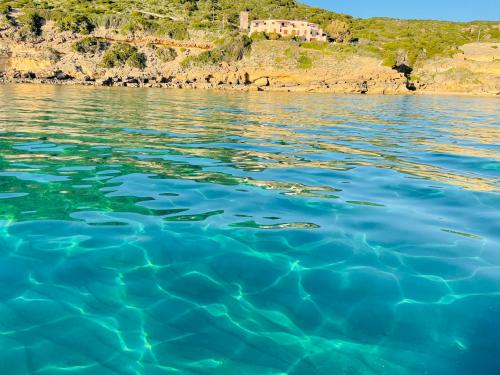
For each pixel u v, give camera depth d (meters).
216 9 76.94
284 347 2.38
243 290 2.95
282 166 6.79
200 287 2.97
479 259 3.51
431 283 3.11
